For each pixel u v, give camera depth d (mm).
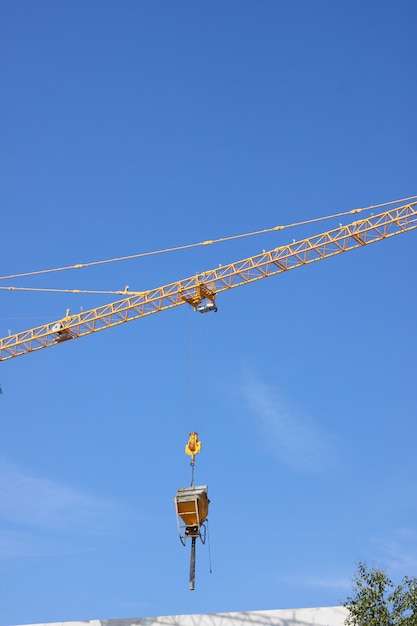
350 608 63344
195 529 81188
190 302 116062
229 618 69875
